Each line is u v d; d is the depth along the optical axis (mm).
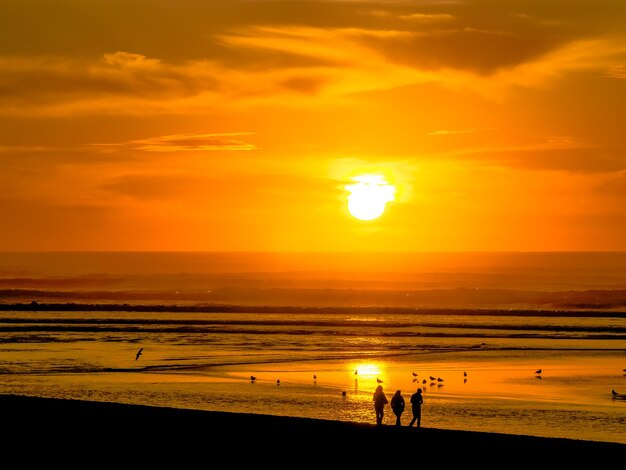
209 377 75125
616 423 55531
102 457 40281
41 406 50719
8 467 38750
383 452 40969
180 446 42156
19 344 101188
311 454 40594
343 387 70312
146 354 91625
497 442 42625
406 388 70375
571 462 38969
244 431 44969
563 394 67062
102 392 66500
